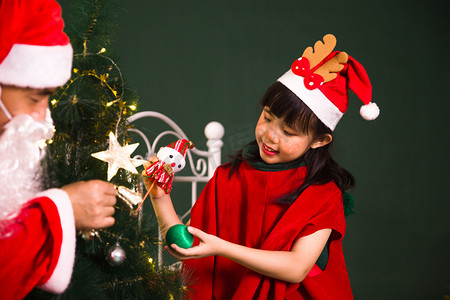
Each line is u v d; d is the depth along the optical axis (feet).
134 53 15.64
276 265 3.15
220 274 3.64
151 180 3.29
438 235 13.98
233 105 15.94
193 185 6.35
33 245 2.27
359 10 16.72
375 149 15.84
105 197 2.48
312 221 3.37
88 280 2.54
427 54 16.75
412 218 14.84
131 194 2.86
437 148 16.11
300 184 3.61
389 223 14.57
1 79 2.22
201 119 15.74
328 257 3.66
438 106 16.47
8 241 2.21
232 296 3.50
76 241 2.66
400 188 15.56
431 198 15.53
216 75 16.01
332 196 3.55
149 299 2.90
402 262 12.26
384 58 16.67
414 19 16.85
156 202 3.56
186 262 3.66
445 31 16.88
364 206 15.07
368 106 3.62
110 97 3.02
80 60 2.92
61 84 2.38
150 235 2.98
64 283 2.33
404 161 15.87
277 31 16.39
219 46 16.14
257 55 16.25
